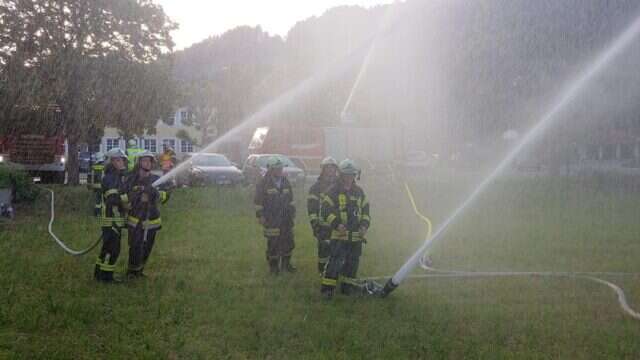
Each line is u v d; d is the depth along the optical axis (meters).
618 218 16.28
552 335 6.32
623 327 6.59
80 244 11.70
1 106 23.75
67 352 5.65
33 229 13.84
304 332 6.37
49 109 24.62
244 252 11.22
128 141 26.80
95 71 24.44
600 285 8.56
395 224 15.38
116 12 24.42
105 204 8.48
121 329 6.42
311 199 8.83
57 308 7.06
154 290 8.10
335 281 7.77
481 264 10.21
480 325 6.65
